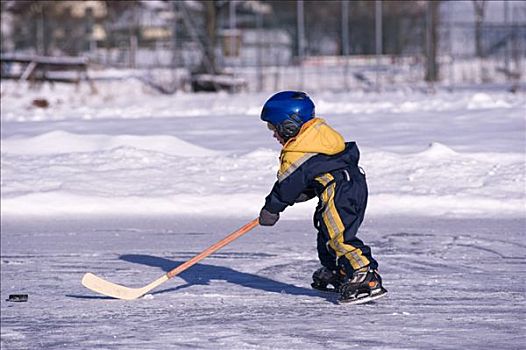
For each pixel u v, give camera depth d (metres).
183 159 34.81
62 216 28.81
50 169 33.91
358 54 105.62
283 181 14.91
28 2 105.56
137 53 107.31
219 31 109.94
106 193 30.86
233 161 34.03
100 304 17.48
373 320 14.88
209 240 24.41
